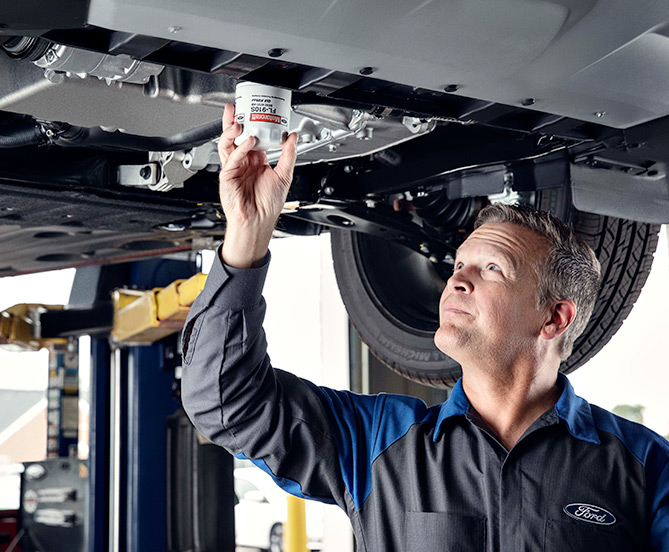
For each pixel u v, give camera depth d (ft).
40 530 13.06
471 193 6.97
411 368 8.41
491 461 4.48
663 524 4.38
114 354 12.75
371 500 4.67
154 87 4.94
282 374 4.95
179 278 12.98
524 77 4.66
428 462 4.61
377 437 4.78
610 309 7.73
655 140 5.56
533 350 4.61
